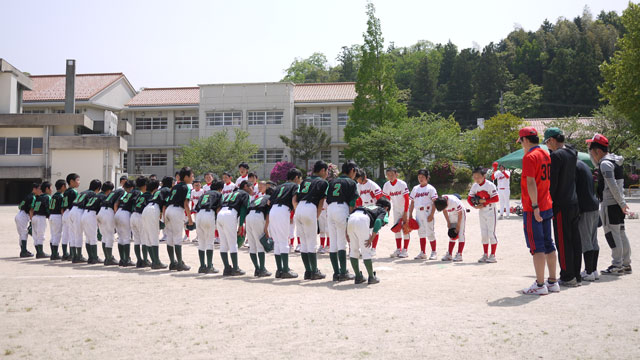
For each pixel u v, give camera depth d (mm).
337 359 3715
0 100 39406
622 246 7527
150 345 4133
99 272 8805
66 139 38688
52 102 46750
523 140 6508
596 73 72000
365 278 7660
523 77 80625
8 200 42469
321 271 8867
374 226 7238
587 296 5910
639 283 6754
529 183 6117
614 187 7312
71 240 10398
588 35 86562
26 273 8641
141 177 9742
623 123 40969
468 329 4508
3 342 4238
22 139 39531
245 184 8695
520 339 4172
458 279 7449
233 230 8383
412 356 3768
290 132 48312
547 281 6371
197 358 3781
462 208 9688
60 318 5113
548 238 6289
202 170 43312
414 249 11914
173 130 50750
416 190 10336
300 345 4086
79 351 3979
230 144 44062
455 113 78625
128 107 49844
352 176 7727
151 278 8000
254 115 48906
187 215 8992
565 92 73062
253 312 5332
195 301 5977
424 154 38906
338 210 7535
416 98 80625
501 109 61938
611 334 4277
